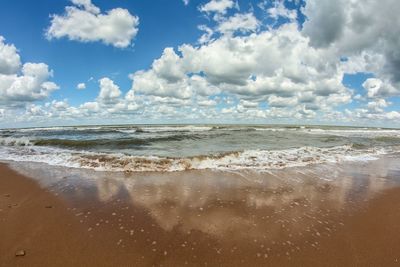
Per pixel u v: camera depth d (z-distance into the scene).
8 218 5.21
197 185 7.61
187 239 4.43
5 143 16.89
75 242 4.31
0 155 12.38
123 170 9.42
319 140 21.62
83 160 10.85
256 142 19.05
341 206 6.01
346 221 5.19
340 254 4.02
